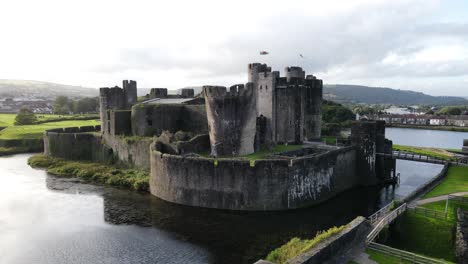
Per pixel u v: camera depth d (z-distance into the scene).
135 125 58.78
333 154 46.69
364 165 53.03
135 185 47.38
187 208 39.88
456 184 41.66
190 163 40.12
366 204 44.03
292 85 61.75
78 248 30.38
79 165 59.88
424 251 28.39
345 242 23.17
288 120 62.31
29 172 58.94
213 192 39.66
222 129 46.81
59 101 192.12
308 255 19.66
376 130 55.09
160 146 47.59
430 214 31.44
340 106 136.62
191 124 58.22
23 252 29.77
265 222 36.31
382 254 22.67
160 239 32.06
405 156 54.69
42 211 39.50
